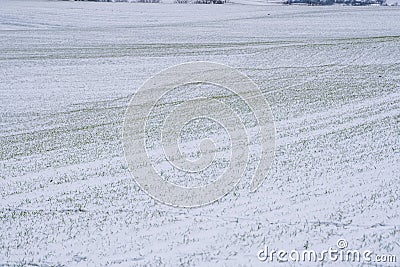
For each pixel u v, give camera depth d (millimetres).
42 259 11664
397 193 14898
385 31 59469
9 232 13391
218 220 13539
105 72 41656
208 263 11023
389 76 35969
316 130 23062
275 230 12688
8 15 80000
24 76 40844
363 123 23969
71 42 57219
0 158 21547
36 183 17703
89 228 13359
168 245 12055
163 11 90938
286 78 36719
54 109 31250
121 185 16891
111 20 77188
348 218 13266
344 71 38500
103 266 11164
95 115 29094
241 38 57688
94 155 20984
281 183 16234
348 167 17594
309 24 68625
